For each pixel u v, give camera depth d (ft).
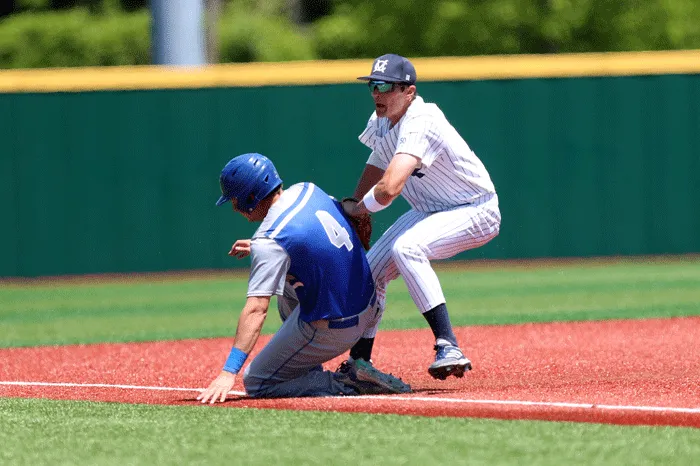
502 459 41.83
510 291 134.51
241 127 164.66
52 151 162.71
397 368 71.67
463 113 166.91
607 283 140.77
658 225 173.37
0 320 116.16
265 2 346.74
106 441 46.55
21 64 300.81
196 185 165.48
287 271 55.98
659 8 284.41
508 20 278.05
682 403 52.37
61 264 163.94
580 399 54.03
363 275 57.67
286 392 58.13
